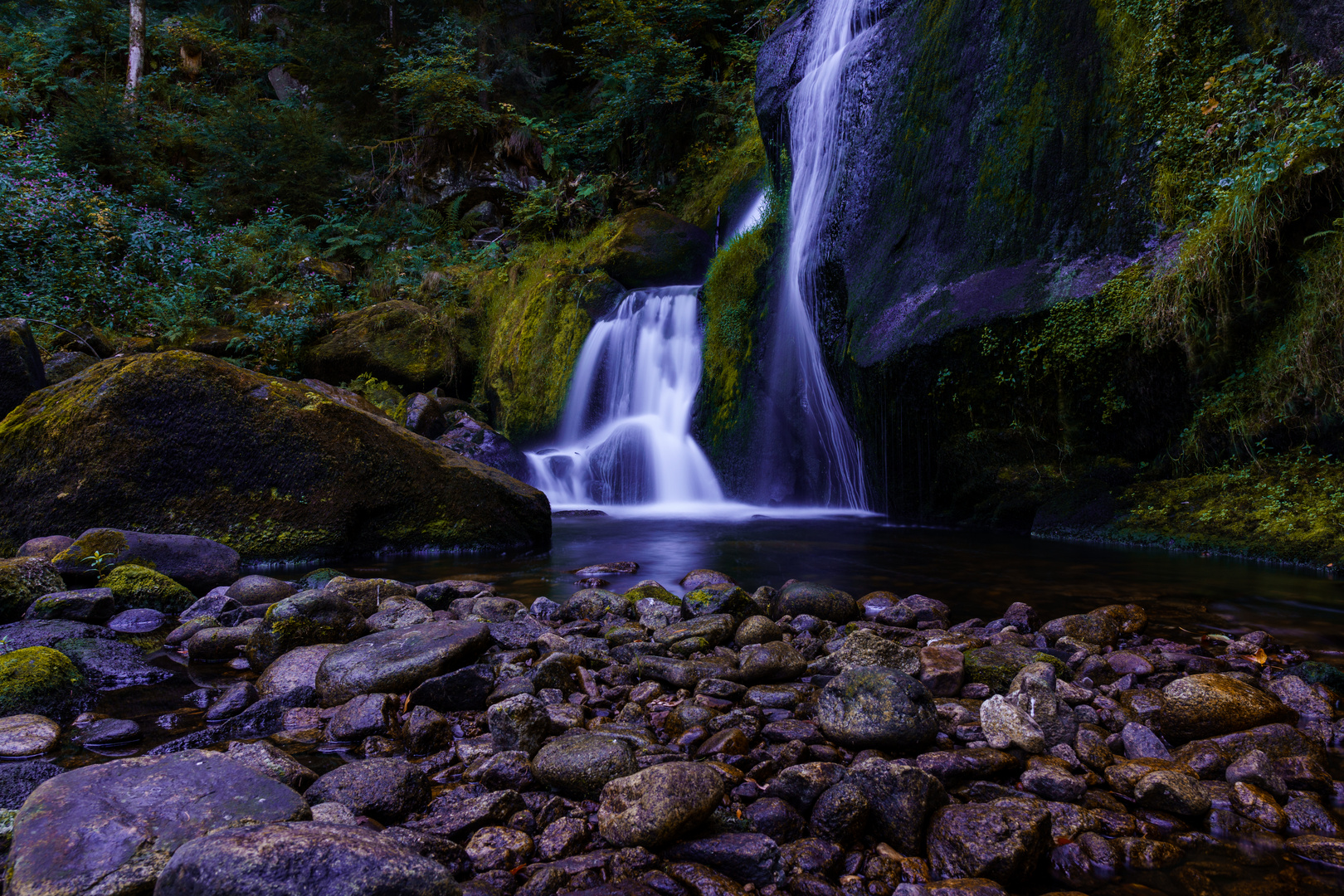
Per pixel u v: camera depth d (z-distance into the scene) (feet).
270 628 10.24
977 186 22.82
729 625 10.98
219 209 52.13
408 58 57.06
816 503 29.55
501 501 19.57
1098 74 20.29
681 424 33.78
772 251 32.07
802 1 38.40
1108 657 9.92
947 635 10.98
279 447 17.31
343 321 41.24
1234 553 16.87
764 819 6.02
